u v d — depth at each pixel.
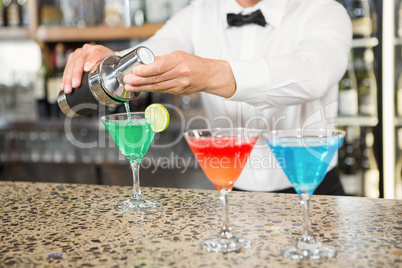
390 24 2.70
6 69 3.54
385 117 2.77
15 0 3.15
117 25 3.05
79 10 3.12
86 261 0.91
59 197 1.37
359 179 2.99
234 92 1.23
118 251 0.95
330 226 1.05
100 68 1.17
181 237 1.02
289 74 1.26
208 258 0.90
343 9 1.65
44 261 0.92
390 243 0.94
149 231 1.06
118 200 1.32
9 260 0.93
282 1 1.73
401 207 1.17
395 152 2.85
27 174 3.14
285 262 0.87
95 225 1.11
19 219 1.18
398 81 2.81
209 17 1.87
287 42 1.72
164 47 1.79
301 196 0.97
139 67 1.08
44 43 3.18
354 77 2.89
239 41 1.80
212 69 1.17
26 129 3.10
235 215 1.16
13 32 3.11
